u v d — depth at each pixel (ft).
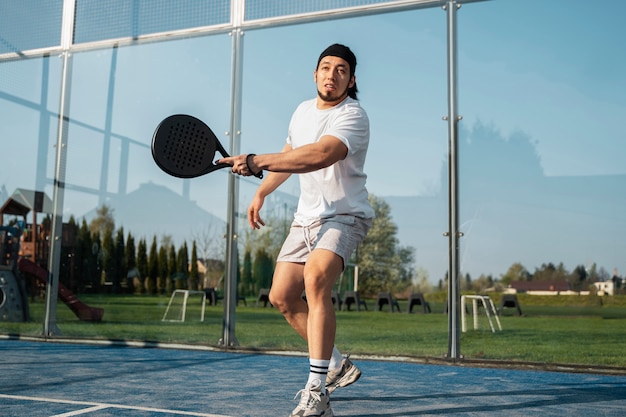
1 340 14.71
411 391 8.02
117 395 7.28
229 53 13.91
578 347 11.17
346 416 6.26
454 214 11.82
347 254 6.49
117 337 14.19
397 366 10.89
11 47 15.92
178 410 6.36
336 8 13.21
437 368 10.63
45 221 15.14
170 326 13.78
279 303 7.00
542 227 11.61
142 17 14.71
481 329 11.60
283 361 11.18
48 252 14.88
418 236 12.62
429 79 12.71
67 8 15.49
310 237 6.70
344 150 6.28
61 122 15.25
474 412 6.57
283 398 7.23
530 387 8.51
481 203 11.93
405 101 12.91
